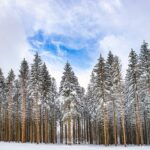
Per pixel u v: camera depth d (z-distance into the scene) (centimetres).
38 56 4444
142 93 3972
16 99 5172
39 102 4219
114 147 3403
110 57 4272
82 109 5581
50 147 3216
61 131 5641
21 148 2906
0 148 2830
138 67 3938
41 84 4362
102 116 4409
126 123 5469
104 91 3953
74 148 3150
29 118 5497
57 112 5441
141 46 4000
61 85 4384
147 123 5238
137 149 3017
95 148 3198
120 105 3869
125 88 4500
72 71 4444
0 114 5122
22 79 4356
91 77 5250
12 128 5453
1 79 5072
